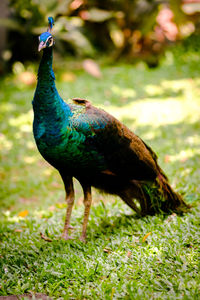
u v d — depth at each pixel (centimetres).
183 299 382
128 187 552
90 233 562
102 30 1692
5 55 1524
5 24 1455
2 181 877
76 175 521
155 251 473
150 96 1271
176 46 1672
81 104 523
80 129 488
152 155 574
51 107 476
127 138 530
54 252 511
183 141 909
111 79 1439
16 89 1391
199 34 1706
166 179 580
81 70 1545
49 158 502
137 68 1571
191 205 591
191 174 719
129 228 545
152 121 1059
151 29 1559
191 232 501
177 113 1102
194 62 1553
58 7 1544
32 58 1588
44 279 453
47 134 482
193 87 1309
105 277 446
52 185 862
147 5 1545
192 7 1628
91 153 499
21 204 787
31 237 568
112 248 499
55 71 1516
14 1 1499
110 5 1622
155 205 562
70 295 418
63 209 702
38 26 1543
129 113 1133
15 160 963
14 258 498
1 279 455
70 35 1586
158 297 390
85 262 473
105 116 512
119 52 1667
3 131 1094
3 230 617
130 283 420
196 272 431
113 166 521
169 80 1409
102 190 554
